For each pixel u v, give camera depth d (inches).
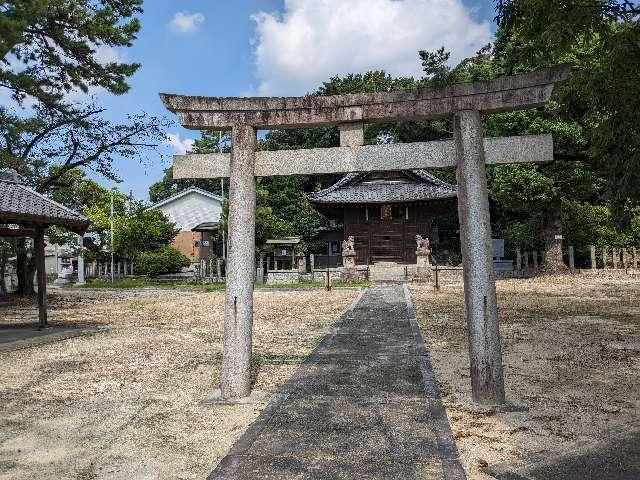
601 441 184.7
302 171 257.9
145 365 343.3
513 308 601.0
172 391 273.0
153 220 1524.4
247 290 256.5
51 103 644.7
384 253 1374.3
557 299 692.1
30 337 462.3
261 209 1401.3
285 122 258.2
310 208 1640.0
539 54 370.6
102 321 598.5
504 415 216.4
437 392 251.0
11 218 458.6
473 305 233.1
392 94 248.5
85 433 208.8
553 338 400.5
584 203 1246.9
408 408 227.5
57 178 933.2
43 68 704.4
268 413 222.7
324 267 1472.7
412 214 1373.0
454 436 193.0
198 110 260.8
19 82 556.1
